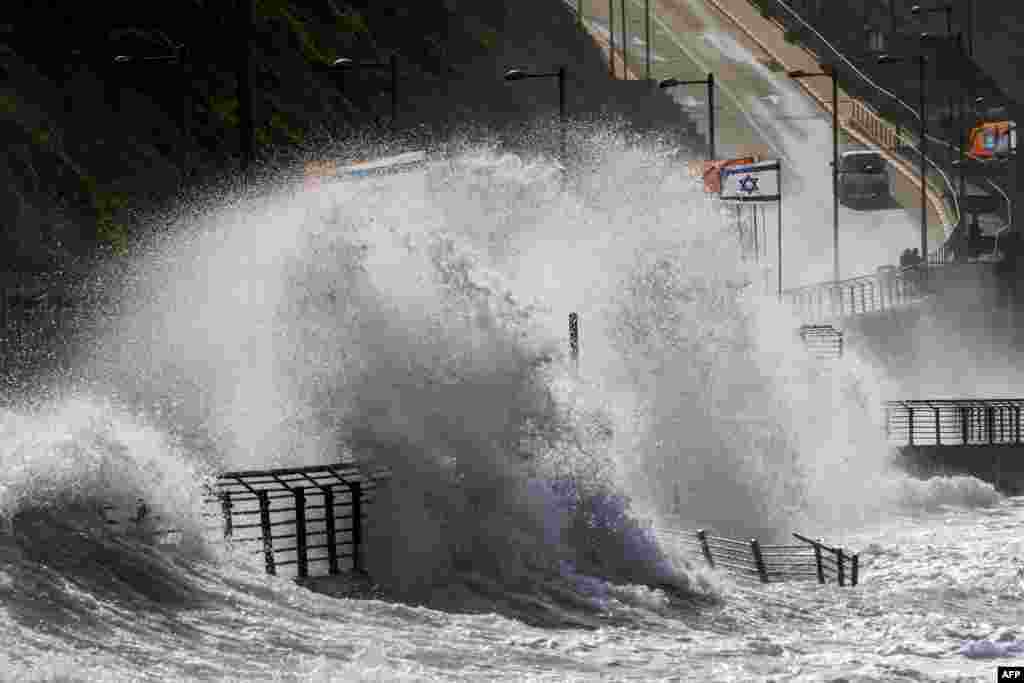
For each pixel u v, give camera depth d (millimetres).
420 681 42719
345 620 50594
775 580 77250
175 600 48812
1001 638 55750
